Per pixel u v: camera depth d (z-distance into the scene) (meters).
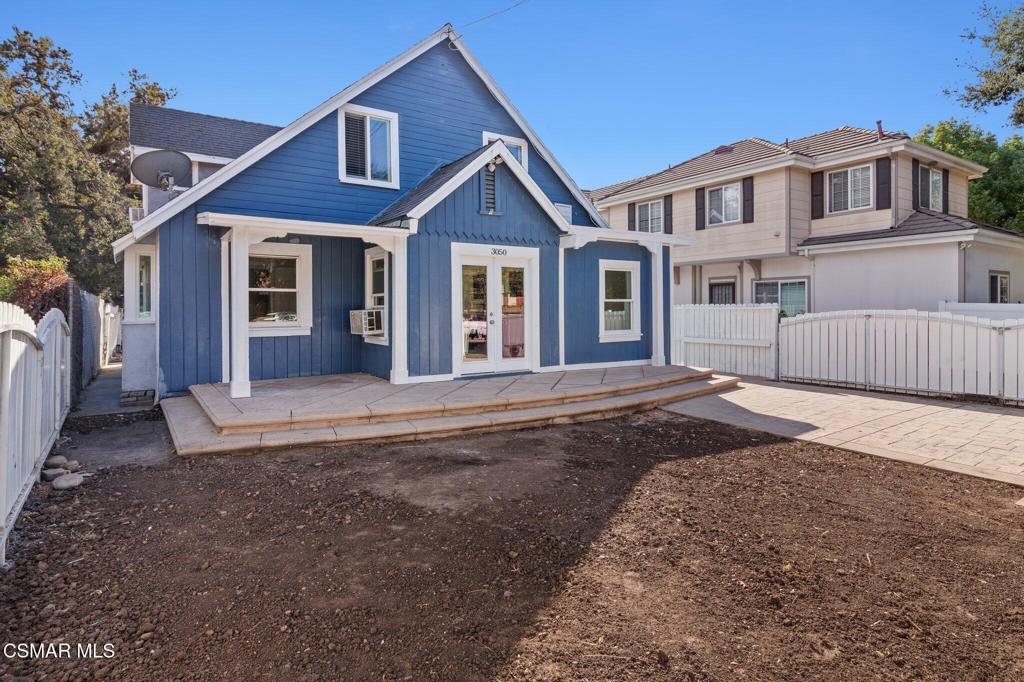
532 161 13.70
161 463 5.92
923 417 8.52
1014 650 2.75
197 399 8.33
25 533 4.02
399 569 3.53
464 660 2.62
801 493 5.18
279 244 10.19
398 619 2.96
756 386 11.54
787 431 7.64
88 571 3.47
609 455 6.43
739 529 4.28
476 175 10.18
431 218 9.70
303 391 8.69
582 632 2.87
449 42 12.05
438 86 12.05
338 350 10.81
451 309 9.94
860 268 16.44
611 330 12.20
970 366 9.78
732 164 19.33
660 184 20.97
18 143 22.53
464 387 9.12
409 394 8.42
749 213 18.38
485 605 3.12
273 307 10.25
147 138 12.08
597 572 3.54
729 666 2.60
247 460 5.99
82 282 25.17
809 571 3.59
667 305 12.77
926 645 2.79
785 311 18.30
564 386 9.27
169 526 4.20
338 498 4.84
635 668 2.57
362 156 11.12
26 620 2.91
